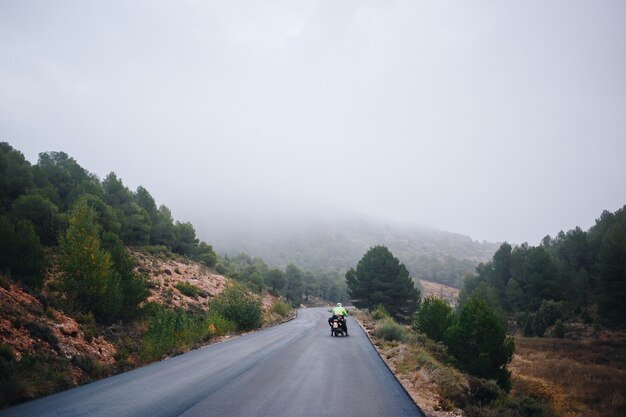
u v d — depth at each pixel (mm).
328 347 16516
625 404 16391
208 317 22328
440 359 16344
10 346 9266
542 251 64812
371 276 53656
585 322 54719
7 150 34531
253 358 13227
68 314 13781
